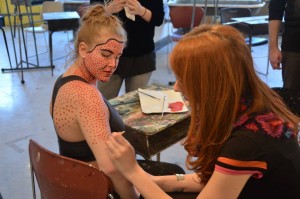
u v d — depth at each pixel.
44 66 4.56
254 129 0.91
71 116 1.18
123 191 1.14
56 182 1.11
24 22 5.85
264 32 3.84
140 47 2.14
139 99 1.78
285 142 0.94
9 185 2.21
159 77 4.27
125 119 1.57
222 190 0.91
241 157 0.89
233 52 0.92
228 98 0.92
